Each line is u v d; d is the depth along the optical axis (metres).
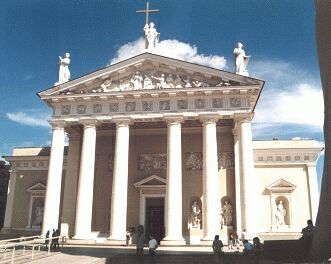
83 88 41.03
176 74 39.72
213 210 35.22
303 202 45.56
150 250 27.44
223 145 43.03
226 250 33.06
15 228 49.72
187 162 42.75
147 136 44.47
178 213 35.59
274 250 20.22
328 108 17.27
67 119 39.91
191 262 26.38
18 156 51.78
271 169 46.97
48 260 25.45
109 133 45.03
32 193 50.22
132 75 40.62
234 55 40.47
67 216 41.97
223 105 37.84
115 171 37.62
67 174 43.44
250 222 34.91
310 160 46.78
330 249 16.44
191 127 43.62
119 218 36.25
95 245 35.50
